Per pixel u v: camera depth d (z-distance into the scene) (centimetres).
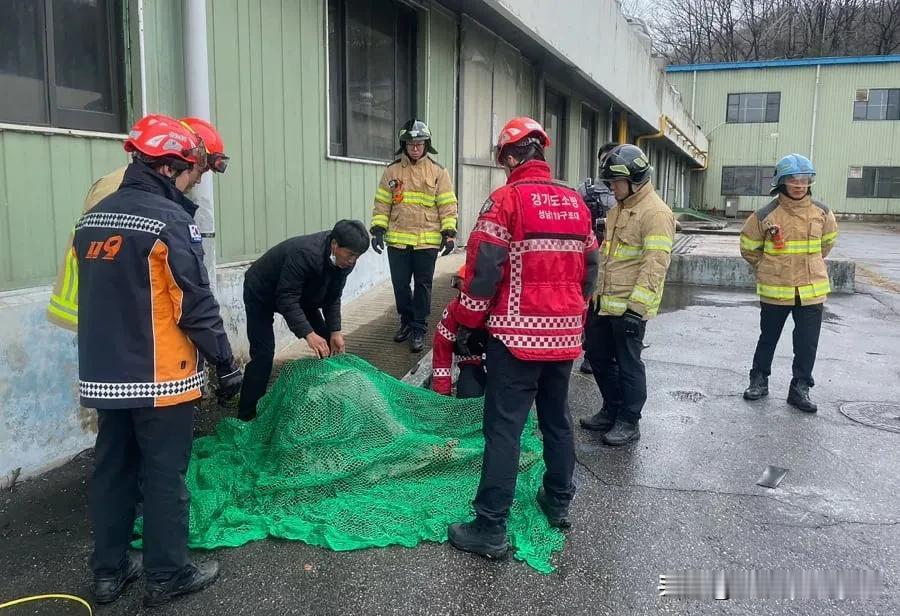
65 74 412
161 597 275
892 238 2384
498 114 1123
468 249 311
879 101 3300
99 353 256
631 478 407
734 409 536
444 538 328
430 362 556
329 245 400
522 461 400
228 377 280
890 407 543
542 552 318
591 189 614
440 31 905
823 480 406
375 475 371
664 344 759
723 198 3594
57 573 297
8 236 371
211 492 355
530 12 959
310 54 640
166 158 270
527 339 305
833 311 970
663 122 2214
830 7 5072
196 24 474
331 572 300
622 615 275
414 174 576
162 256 255
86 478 383
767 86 3444
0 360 362
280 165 607
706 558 318
